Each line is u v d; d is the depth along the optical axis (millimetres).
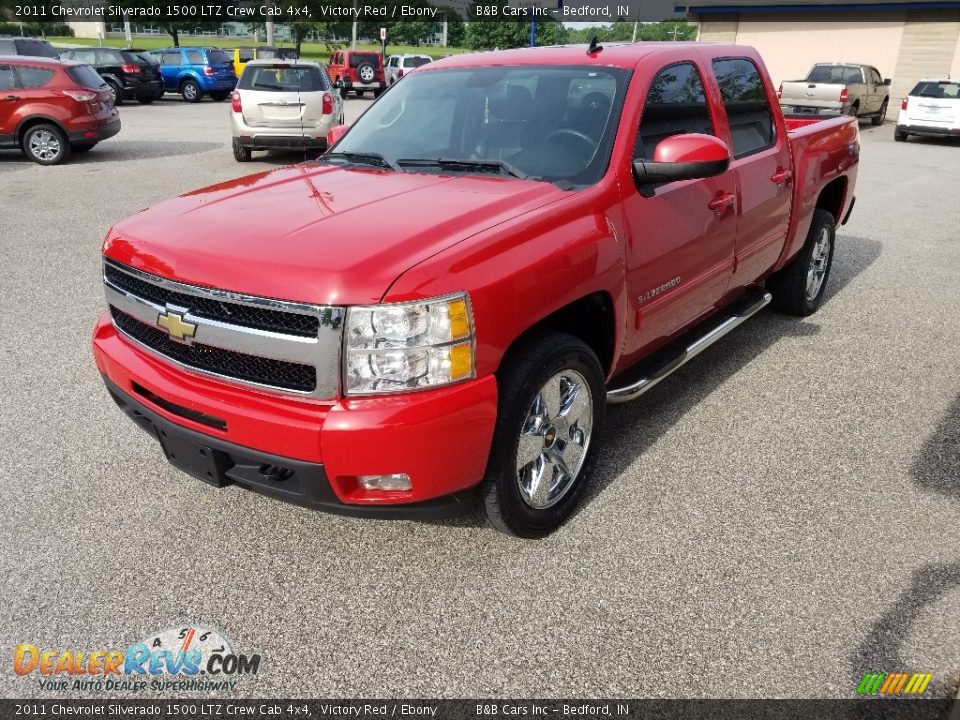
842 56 24797
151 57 24609
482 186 3162
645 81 3488
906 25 23469
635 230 3209
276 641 2568
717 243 3879
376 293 2373
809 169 4922
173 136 15852
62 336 5125
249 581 2850
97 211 8805
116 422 4012
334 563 2945
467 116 3684
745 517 3227
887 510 3281
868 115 22078
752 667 2447
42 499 3328
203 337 2609
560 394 3016
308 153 13688
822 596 2758
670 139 3172
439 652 2518
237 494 3395
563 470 3107
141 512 3252
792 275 5445
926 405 4285
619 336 3238
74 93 11953
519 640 2564
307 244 2576
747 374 4695
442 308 2418
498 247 2617
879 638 2562
